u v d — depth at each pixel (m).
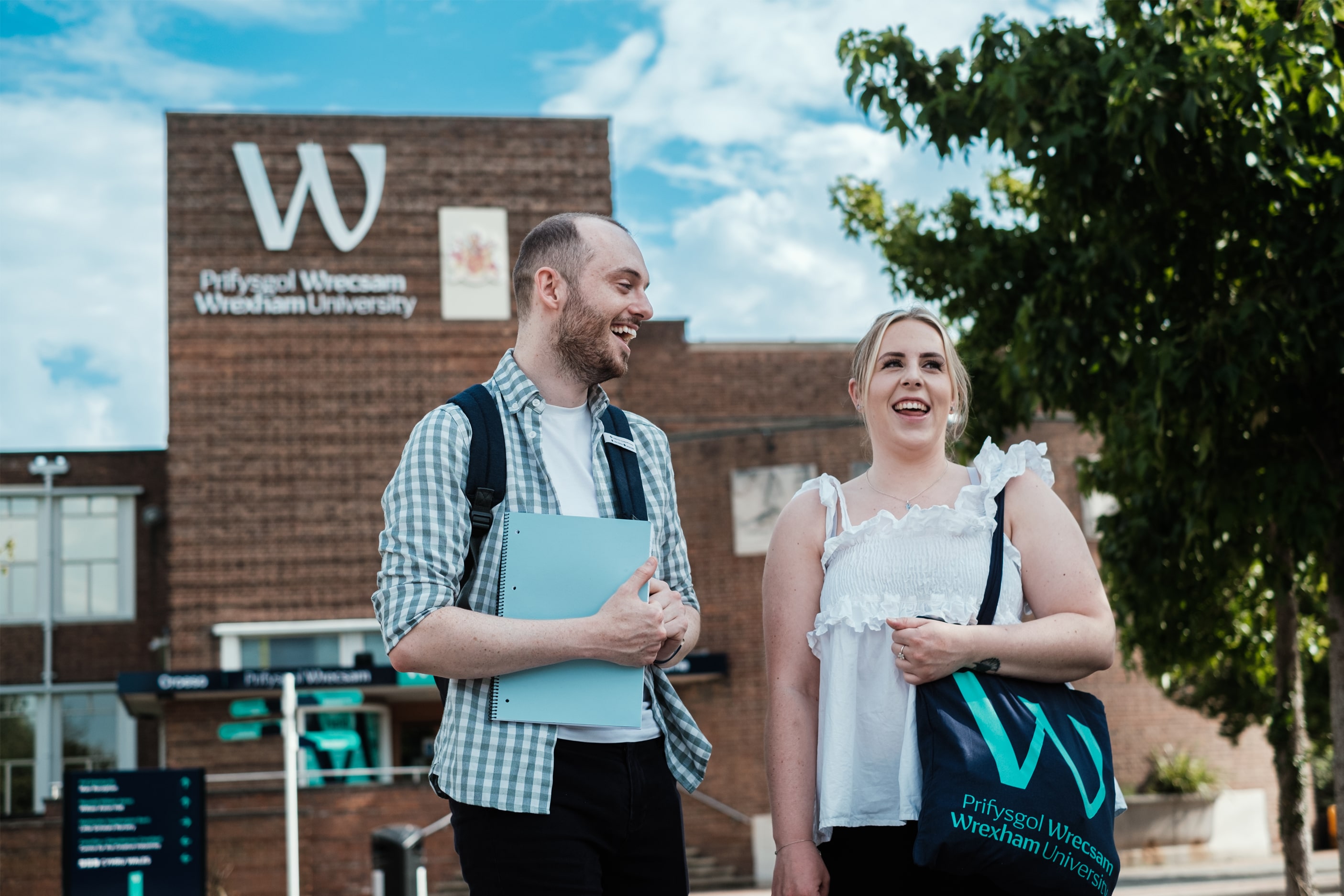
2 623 27.39
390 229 27.22
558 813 2.95
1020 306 10.32
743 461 26.89
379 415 26.53
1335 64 8.22
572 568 3.01
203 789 11.20
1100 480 11.75
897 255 12.27
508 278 27.47
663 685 3.22
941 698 2.97
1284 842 12.34
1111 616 3.17
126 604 27.89
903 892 3.12
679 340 30.91
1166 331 9.21
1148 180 8.84
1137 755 27.30
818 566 3.42
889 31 9.82
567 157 28.05
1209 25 8.73
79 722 27.55
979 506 3.28
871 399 3.43
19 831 20.84
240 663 25.23
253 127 27.05
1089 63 8.89
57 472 27.91
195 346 26.22
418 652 2.87
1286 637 12.59
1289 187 8.48
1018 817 2.79
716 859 25.34
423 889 10.15
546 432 3.24
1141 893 18.80
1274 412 8.96
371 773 22.53
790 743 3.29
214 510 25.69
